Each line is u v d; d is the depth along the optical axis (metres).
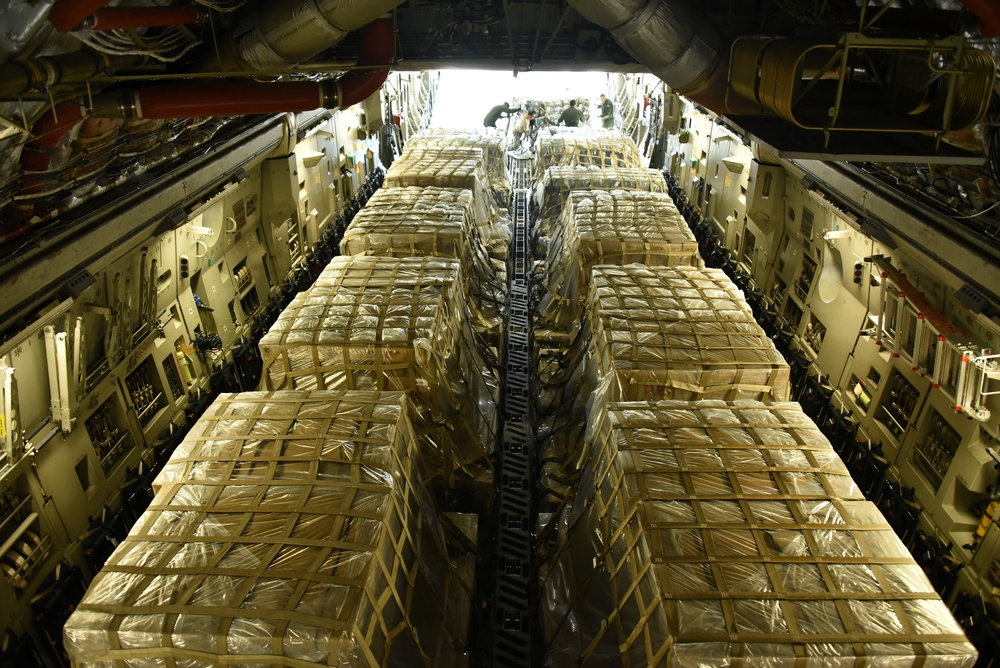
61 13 4.22
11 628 5.66
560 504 7.00
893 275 7.57
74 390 6.52
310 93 6.97
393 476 5.03
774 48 5.46
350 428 5.44
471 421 7.57
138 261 7.66
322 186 15.15
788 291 11.20
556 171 14.84
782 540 4.53
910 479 7.53
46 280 5.59
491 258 13.23
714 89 6.67
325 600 4.02
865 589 4.22
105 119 5.88
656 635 4.16
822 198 8.96
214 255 10.35
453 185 13.65
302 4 5.77
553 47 8.84
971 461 6.45
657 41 6.32
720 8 7.83
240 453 5.21
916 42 4.86
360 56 7.77
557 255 11.91
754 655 3.89
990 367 5.78
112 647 3.95
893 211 7.15
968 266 5.88
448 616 5.50
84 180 6.27
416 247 9.91
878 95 6.30
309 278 13.91
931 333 6.96
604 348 7.14
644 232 10.08
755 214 11.73
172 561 4.29
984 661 6.04
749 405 5.96
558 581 5.89
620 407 5.90
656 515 4.68
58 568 6.36
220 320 10.57
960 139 5.86
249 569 4.22
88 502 6.95
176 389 9.15
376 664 4.12
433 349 6.85
